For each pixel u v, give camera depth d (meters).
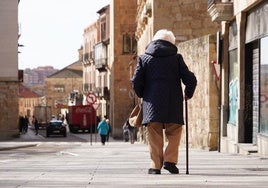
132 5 74.94
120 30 75.12
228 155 21.22
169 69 11.16
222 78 27.81
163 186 9.45
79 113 92.56
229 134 26.61
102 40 101.62
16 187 9.59
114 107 75.12
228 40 27.33
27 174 12.48
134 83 11.23
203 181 10.23
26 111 188.38
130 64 69.00
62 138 70.69
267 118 20.69
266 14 20.45
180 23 40.75
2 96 64.56
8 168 15.00
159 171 11.66
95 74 111.69
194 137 31.92
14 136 65.12
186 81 11.19
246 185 9.62
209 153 23.98
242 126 23.98
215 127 28.98
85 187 9.45
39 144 50.53
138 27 56.16
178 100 11.20
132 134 52.19
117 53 75.25
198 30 40.69
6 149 39.66
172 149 11.53
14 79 64.75
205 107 29.67
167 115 11.08
